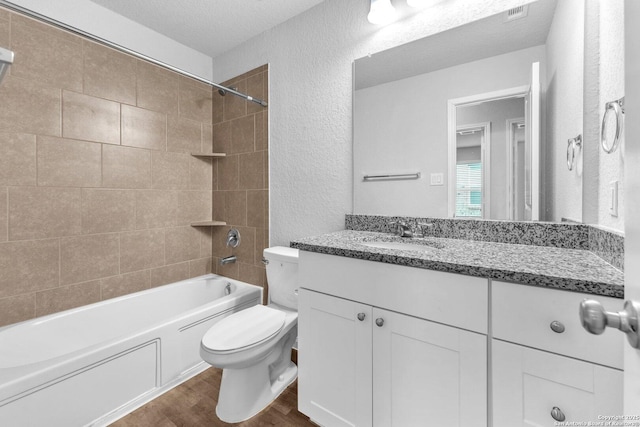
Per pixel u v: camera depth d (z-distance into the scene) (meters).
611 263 0.87
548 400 0.78
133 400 1.45
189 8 1.92
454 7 1.44
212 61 2.53
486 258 0.98
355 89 1.73
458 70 1.43
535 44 1.25
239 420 1.38
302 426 1.35
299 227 2.00
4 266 1.57
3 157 1.54
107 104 1.92
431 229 1.50
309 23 1.92
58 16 1.72
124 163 2.01
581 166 1.12
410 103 1.55
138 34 2.07
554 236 1.19
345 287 1.18
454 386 0.93
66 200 1.76
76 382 1.25
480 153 1.38
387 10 1.53
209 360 1.28
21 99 1.59
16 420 1.09
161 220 2.22
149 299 2.08
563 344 0.76
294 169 2.01
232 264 2.39
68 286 1.78
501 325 0.85
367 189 1.70
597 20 1.04
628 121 0.45
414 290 1.00
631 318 0.40
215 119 2.50
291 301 1.78
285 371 1.69
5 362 1.47
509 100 1.31
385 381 1.08
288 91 2.03
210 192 2.53
